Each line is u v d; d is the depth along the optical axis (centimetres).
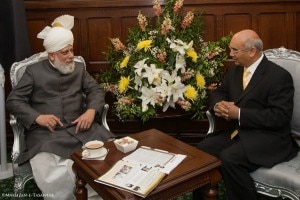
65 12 286
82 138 219
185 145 186
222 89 230
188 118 304
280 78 196
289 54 216
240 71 219
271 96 196
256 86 201
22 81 225
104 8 285
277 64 216
